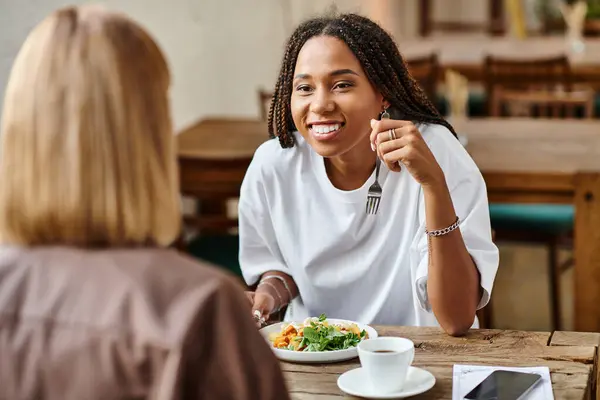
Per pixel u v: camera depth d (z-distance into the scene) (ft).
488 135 12.62
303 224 6.70
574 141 12.06
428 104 6.64
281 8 21.56
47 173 3.31
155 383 3.20
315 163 6.62
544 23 29.86
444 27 31.65
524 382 4.79
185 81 16.38
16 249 3.50
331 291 6.69
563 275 15.26
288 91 6.49
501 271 15.83
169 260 3.41
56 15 3.43
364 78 6.18
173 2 15.80
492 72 17.53
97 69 3.32
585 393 4.80
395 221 6.48
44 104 3.31
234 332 3.29
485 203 6.36
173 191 3.51
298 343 5.53
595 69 19.72
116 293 3.30
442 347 5.53
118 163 3.32
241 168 10.46
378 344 4.88
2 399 3.36
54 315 3.34
